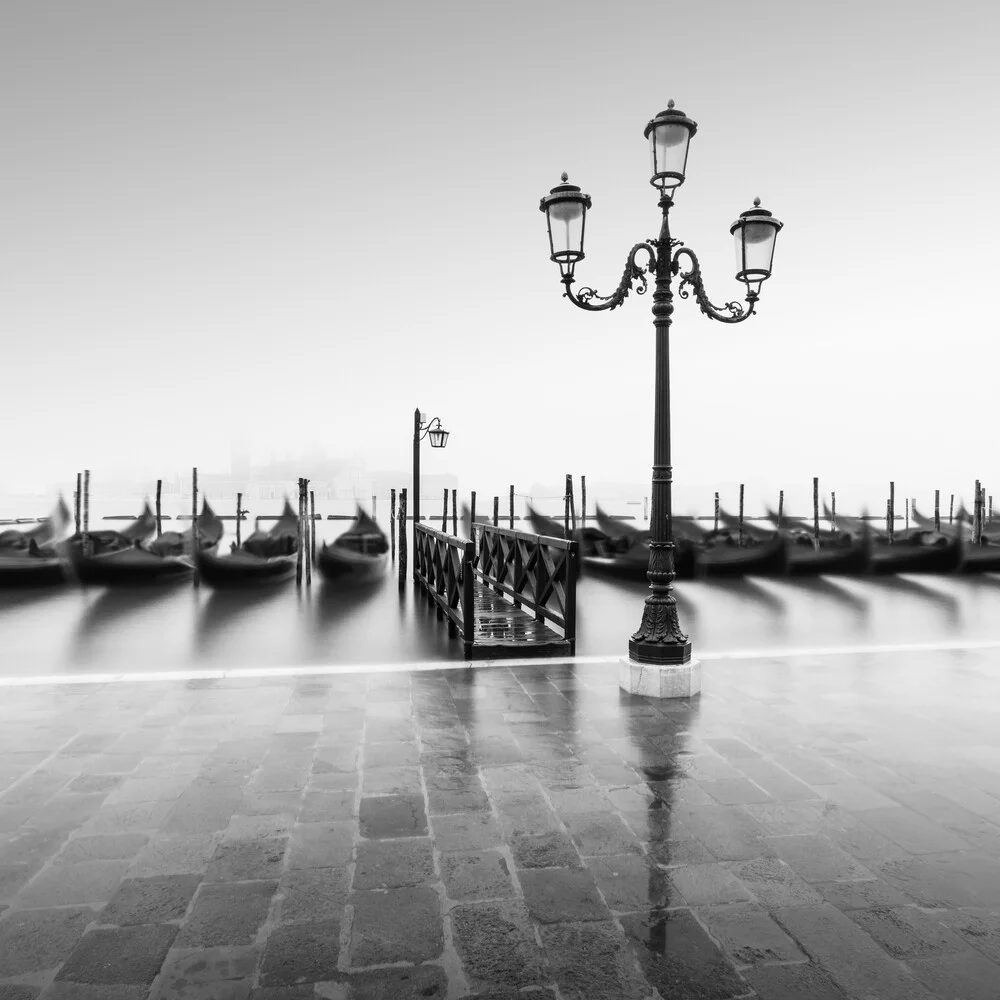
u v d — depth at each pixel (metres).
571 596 7.83
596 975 2.66
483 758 4.77
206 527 21.19
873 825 3.84
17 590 14.13
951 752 4.90
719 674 7.02
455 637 9.17
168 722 5.47
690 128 6.15
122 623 10.49
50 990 2.56
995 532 24.36
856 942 2.86
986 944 2.84
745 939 2.87
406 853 3.53
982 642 8.64
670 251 6.45
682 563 16.28
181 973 2.66
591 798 4.16
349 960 2.74
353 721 5.51
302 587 14.39
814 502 23.48
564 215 6.41
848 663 7.48
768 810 4.01
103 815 3.92
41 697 6.15
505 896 3.17
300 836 3.69
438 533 10.65
